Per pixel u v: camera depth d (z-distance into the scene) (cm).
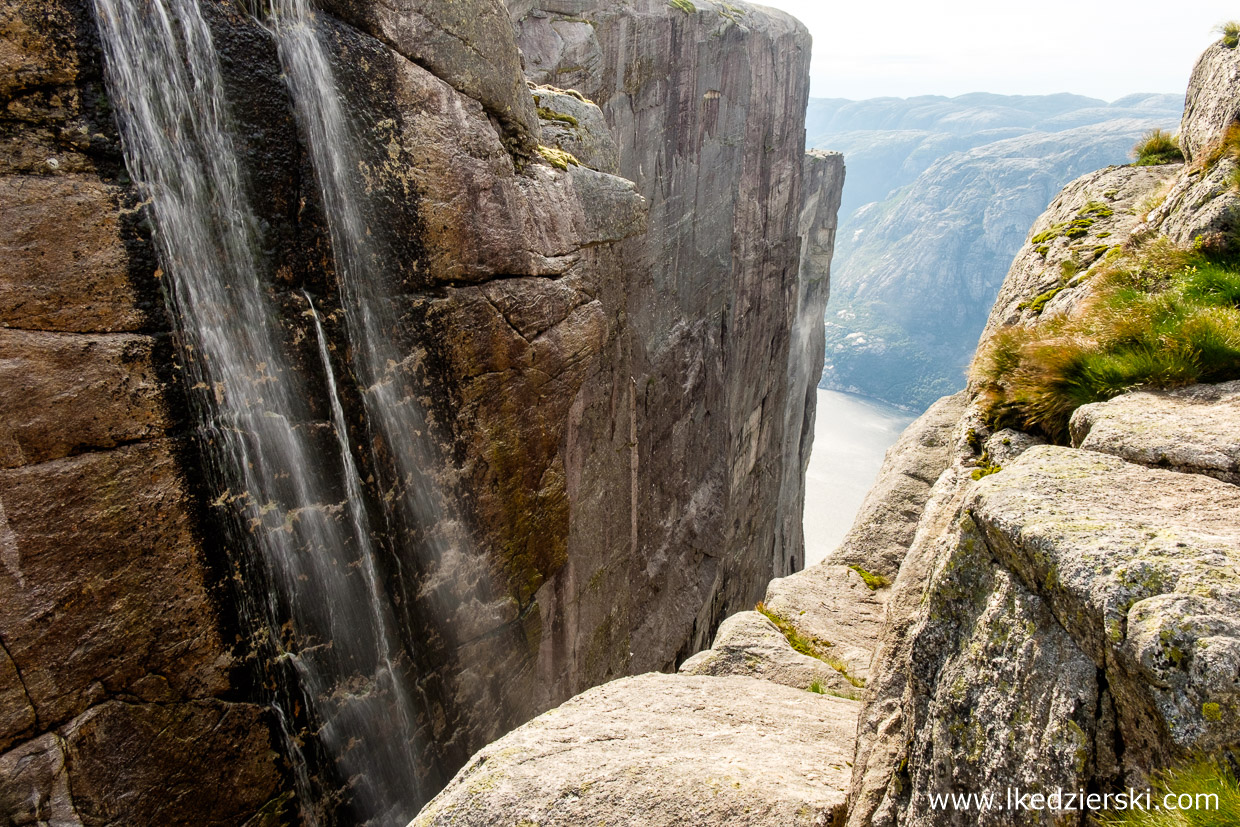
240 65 846
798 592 1264
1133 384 702
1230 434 543
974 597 498
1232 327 693
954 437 893
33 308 707
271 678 932
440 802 590
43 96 700
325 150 943
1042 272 1184
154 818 836
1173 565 383
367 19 974
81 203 728
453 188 1112
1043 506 470
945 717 475
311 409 965
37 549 723
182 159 805
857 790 554
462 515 1227
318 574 991
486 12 1145
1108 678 381
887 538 1410
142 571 799
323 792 1019
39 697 737
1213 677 331
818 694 894
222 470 860
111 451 768
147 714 820
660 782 566
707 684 869
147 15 761
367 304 1024
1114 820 356
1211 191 912
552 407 1376
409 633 1158
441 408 1159
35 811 743
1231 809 308
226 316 861
